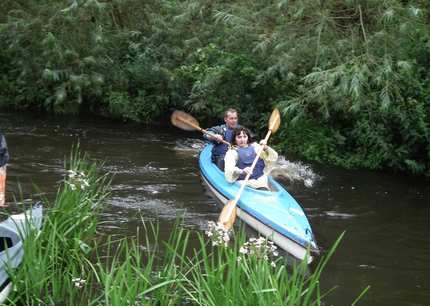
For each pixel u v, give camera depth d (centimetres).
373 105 944
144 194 754
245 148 739
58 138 1078
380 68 856
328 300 480
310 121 1061
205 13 1225
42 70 1298
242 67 1145
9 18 1306
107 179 816
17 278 421
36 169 838
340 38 952
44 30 1277
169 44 1314
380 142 941
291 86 1105
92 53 1293
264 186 717
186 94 1272
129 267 385
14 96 1382
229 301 350
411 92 928
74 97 1336
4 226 476
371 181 886
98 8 1209
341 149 1023
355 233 648
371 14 931
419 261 573
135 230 614
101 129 1191
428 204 773
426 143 920
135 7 1370
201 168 829
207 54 1210
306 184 855
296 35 983
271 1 1024
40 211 520
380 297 490
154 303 395
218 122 1255
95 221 506
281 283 357
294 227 587
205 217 671
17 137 1064
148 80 1291
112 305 354
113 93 1292
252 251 390
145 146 1052
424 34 942
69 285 436
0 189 462
